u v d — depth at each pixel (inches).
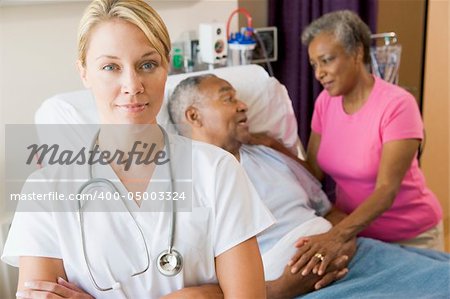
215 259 41.8
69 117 65.4
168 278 40.7
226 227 40.7
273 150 76.2
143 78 37.8
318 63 74.5
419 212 79.5
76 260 40.6
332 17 73.8
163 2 85.5
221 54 88.0
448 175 125.0
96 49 37.3
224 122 69.8
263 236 66.3
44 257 40.9
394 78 95.3
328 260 63.0
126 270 40.4
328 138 80.0
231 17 93.0
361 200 78.9
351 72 73.7
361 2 100.3
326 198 78.4
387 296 59.7
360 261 67.3
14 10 69.7
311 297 59.9
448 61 118.0
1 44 69.4
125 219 40.4
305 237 65.2
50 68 74.9
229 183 41.1
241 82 78.3
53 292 39.7
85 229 40.3
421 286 61.6
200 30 88.2
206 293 40.7
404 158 71.3
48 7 73.1
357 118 75.4
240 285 40.3
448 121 122.8
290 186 71.4
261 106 78.9
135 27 37.0
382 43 111.3
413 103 72.6
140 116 38.6
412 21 112.5
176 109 71.1
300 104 104.8
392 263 66.1
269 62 103.3
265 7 106.7
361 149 75.2
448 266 63.0
